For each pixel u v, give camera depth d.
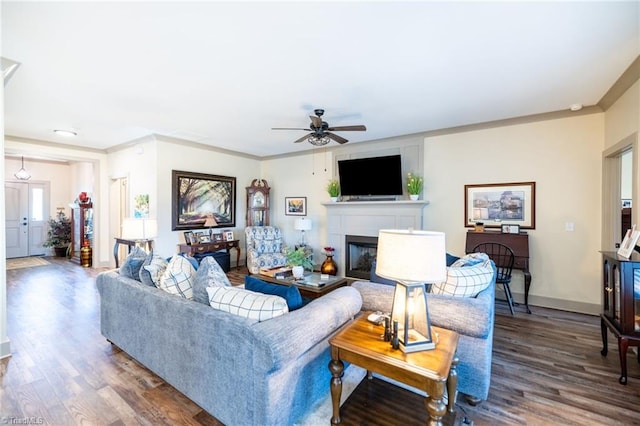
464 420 1.76
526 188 4.02
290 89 3.10
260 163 6.91
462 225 4.48
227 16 1.94
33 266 6.37
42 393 2.04
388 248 1.57
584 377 2.27
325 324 1.77
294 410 1.66
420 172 4.83
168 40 2.21
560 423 1.78
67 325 3.20
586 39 2.20
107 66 2.61
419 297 1.59
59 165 8.24
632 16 1.92
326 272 5.25
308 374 1.76
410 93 3.21
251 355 1.50
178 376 1.96
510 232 4.01
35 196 7.88
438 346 1.56
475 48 2.32
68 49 2.33
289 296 1.85
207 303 1.91
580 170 3.69
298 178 6.32
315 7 1.85
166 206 5.14
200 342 1.78
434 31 2.11
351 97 3.32
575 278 3.74
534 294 3.99
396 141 5.07
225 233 5.82
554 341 2.88
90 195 7.25
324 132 3.65
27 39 2.19
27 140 5.18
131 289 2.34
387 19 1.97
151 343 2.17
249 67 2.63
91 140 5.38
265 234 5.84
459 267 2.31
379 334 1.70
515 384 2.18
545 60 2.50
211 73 2.74
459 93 3.21
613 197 3.45
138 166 5.40
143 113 3.84
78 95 3.24
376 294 2.22
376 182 5.07
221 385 1.67
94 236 6.18
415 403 1.84
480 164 4.33
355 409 1.78
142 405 1.92
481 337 1.84
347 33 2.13
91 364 2.41
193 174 5.50
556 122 3.82
